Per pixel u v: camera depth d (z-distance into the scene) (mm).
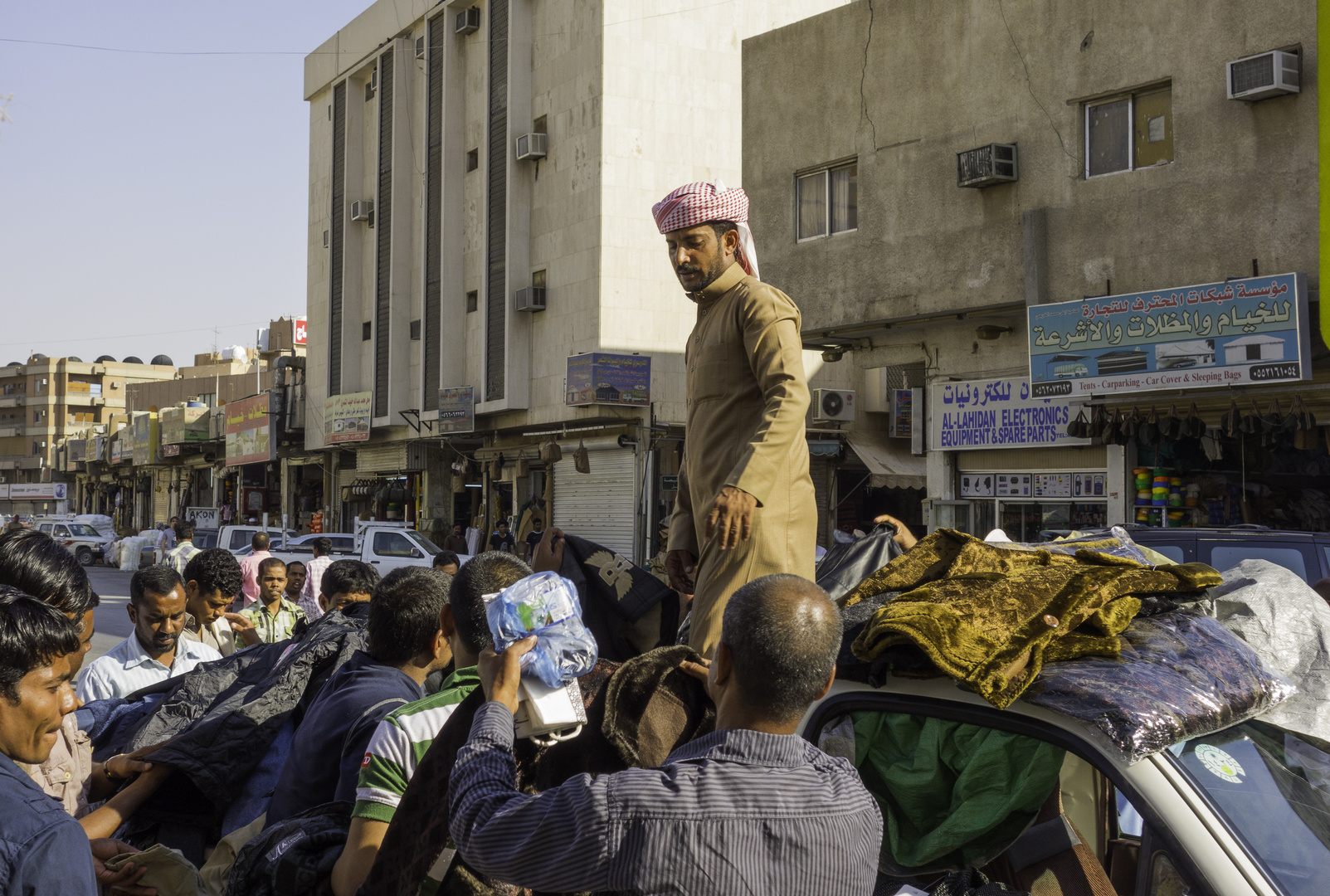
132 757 3672
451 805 2092
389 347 30422
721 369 2908
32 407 80875
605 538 23453
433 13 28625
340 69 33219
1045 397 12508
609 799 1931
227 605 6012
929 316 13812
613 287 23109
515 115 25188
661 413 23281
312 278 35438
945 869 2699
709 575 2770
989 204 13273
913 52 14117
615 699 2338
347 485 34750
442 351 27578
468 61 27719
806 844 1939
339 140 33656
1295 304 10406
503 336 25516
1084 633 2533
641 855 1884
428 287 28672
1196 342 11164
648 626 3699
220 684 4195
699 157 23922
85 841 2117
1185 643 2543
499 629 2234
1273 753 2498
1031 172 12875
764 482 2557
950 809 2674
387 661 3482
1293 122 10711
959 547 2982
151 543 37406
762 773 1973
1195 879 2105
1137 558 3293
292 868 2828
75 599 3168
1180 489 12062
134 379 82688
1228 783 2311
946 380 14352
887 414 22828
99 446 59719
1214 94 11312
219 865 3434
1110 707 2229
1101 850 2945
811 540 2818
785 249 15609
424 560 20781
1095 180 12320
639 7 23422
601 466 23766
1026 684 2318
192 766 3617
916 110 14055
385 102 31297
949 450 14320
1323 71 9086
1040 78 12828
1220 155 11266
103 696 4988
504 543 25141
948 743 2658
